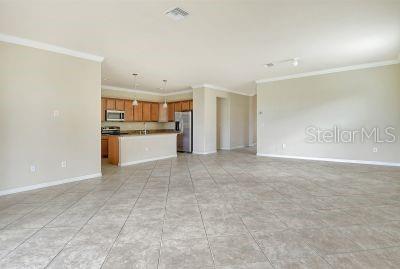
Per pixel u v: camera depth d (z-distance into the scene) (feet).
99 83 15.85
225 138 32.01
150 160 22.65
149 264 5.88
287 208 9.75
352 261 5.97
